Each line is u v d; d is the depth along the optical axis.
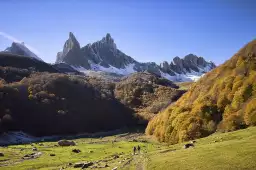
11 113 199.00
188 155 50.09
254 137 53.44
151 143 124.38
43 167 80.00
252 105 82.31
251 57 108.38
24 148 131.12
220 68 121.75
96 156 98.06
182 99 130.00
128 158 68.88
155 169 46.91
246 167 37.78
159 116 145.88
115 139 186.62
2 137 172.38
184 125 100.69
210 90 112.56
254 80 93.12
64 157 98.12
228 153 44.88
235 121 85.56
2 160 93.88
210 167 40.38
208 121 96.12
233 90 97.94
